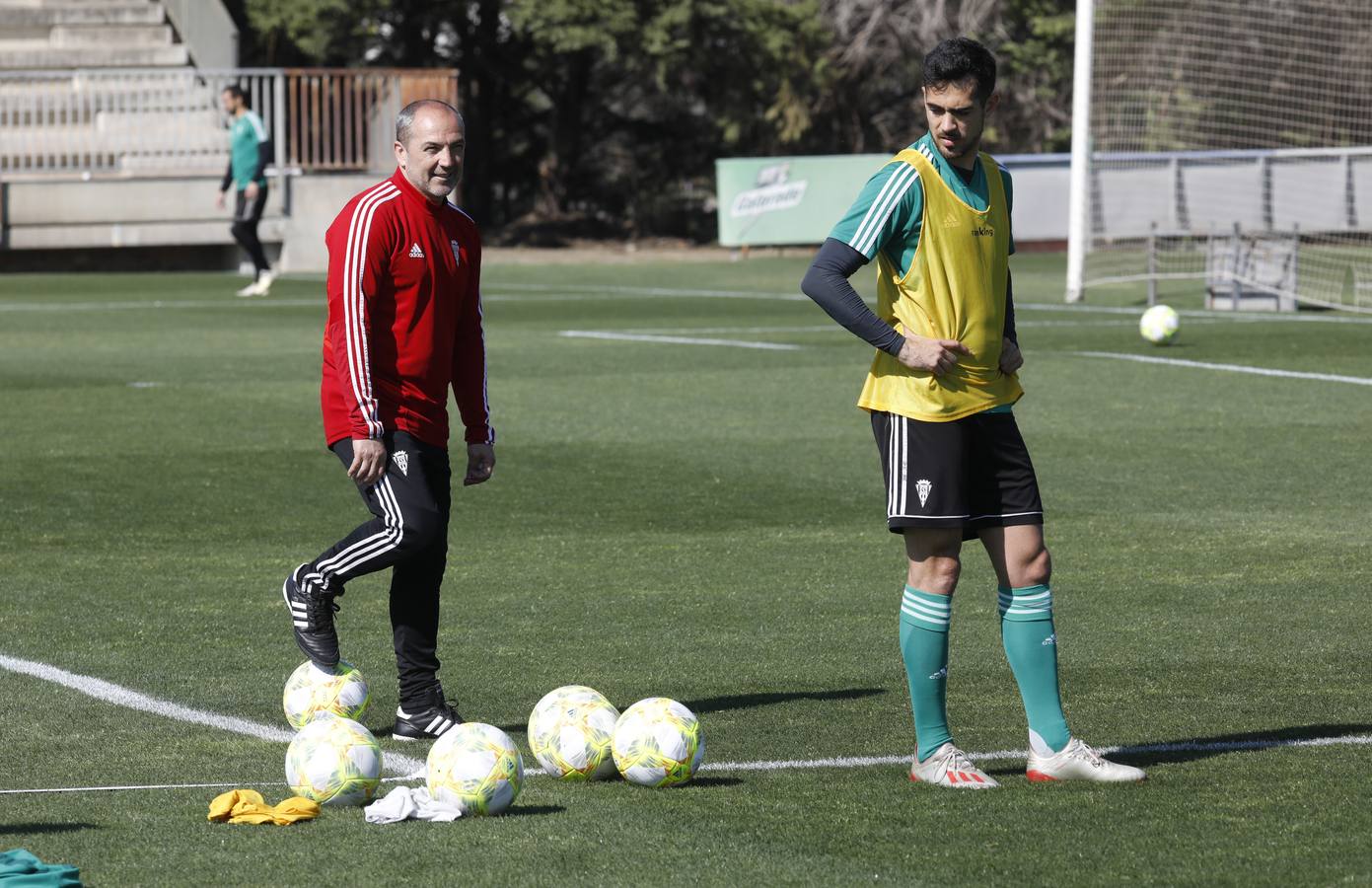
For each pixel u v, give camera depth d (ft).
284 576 81.46
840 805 47.42
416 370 56.29
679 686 62.18
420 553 55.62
